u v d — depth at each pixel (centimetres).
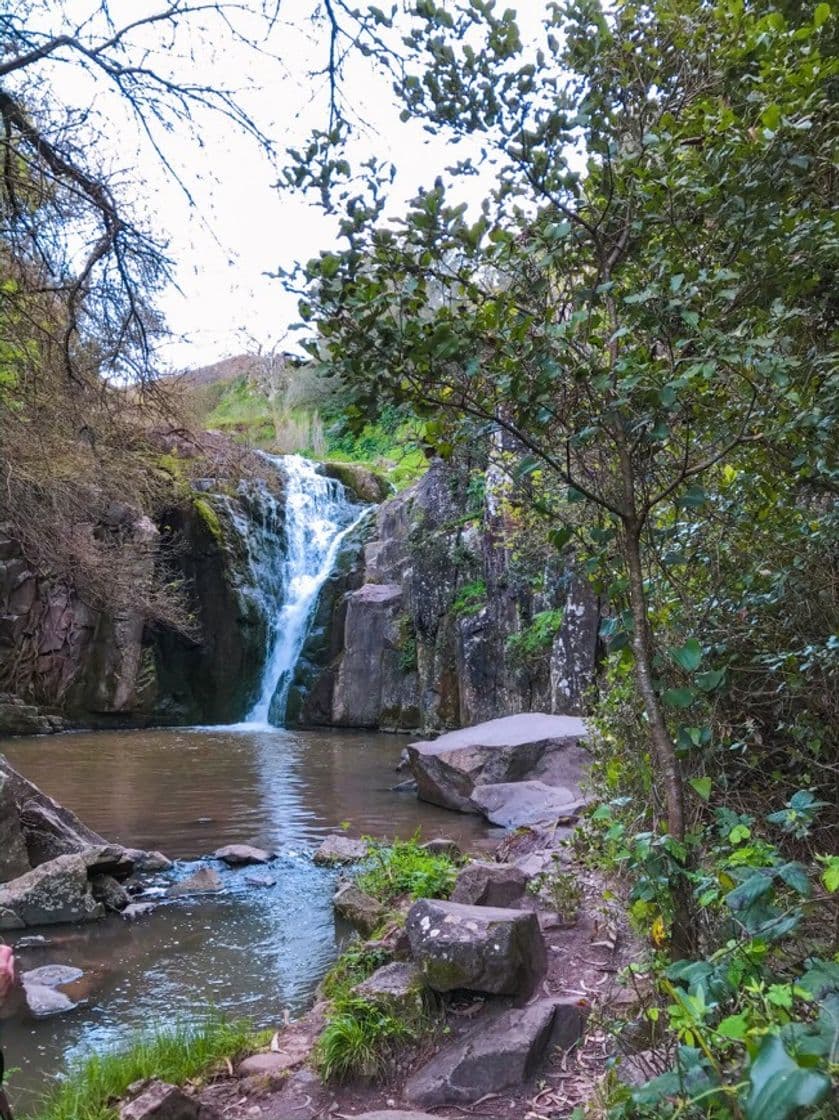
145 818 937
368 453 2902
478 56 209
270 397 2894
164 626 2025
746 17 212
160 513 2016
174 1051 373
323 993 433
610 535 229
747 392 220
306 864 762
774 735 304
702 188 193
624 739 359
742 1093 127
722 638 278
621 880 427
